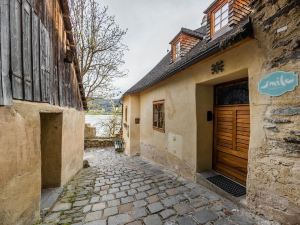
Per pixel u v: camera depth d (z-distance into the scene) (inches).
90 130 571.2
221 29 169.3
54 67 140.3
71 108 197.0
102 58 449.1
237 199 112.5
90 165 293.3
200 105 166.2
